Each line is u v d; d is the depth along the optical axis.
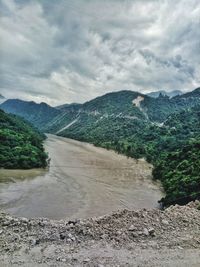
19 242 8.44
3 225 9.48
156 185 46.97
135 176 54.72
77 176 50.75
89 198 36.16
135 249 8.56
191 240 9.40
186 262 8.10
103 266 7.53
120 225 9.87
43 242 8.56
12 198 33.38
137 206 34.03
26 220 9.79
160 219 10.67
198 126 112.00
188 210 12.01
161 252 8.51
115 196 38.16
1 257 7.62
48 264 7.45
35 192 37.09
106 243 8.75
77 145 123.75
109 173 56.34
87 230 9.32
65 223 9.92
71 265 7.48
